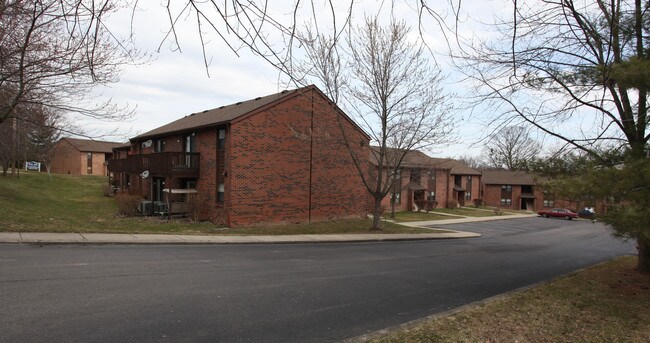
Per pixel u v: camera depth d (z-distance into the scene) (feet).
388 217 116.67
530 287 30.42
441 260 47.24
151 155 86.02
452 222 117.29
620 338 19.36
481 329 19.74
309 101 81.25
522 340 18.47
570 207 188.55
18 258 32.42
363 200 93.50
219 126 74.79
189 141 86.69
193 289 26.16
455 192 177.37
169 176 78.33
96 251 38.78
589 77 29.48
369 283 31.19
